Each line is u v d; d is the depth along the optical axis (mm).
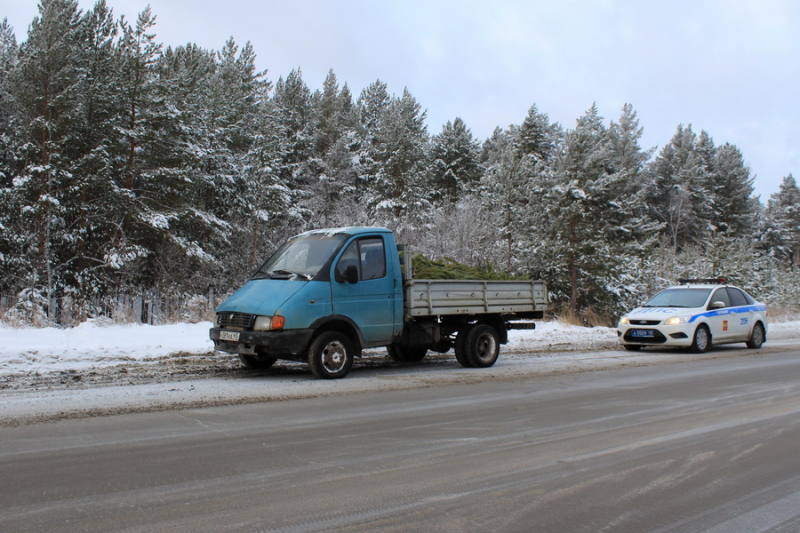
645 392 8438
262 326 8719
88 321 14008
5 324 13406
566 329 19562
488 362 11164
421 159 44594
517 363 11695
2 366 9188
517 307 11867
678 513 3975
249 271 30672
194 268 28438
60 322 21859
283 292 8984
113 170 24656
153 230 25453
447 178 51094
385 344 9977
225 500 3996
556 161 25828
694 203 61438
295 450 5223
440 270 11273
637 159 58594
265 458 4965
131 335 12836
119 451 5051
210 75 36031
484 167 52438
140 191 26531
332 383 8766
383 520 3727
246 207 31250
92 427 5824
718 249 36438
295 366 10500
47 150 22828
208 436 5613
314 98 53531
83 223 24312
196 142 28688
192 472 4559
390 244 10109
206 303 19516
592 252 24688
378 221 36094
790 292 41969
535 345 15047
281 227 33250
